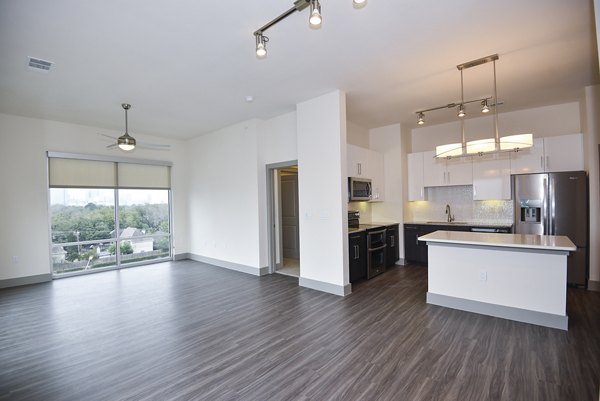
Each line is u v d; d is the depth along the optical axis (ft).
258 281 16.40
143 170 21.29
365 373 7.45
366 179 17.46
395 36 9.06
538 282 9.97
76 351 8.80
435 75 11.89
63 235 18.03
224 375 7.50
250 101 14.61
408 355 8.24
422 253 18.63
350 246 14.92
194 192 22.59
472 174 17.31
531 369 7.43
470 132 18.35
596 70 11.60
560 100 15.03
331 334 9.63
